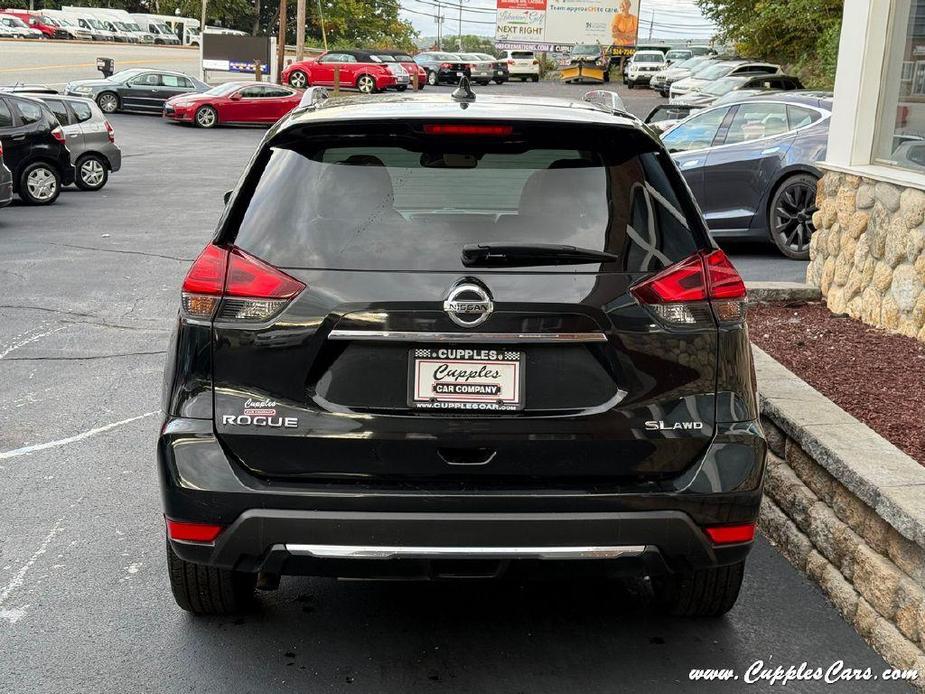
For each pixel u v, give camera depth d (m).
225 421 3.28
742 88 29.88
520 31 74.69
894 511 3.71
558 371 3.26
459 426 3.22
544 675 3.57
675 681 3.55
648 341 3.29
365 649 3.74
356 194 3.37
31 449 5.92
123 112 40.84
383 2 95.81
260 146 3.53
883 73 7.67
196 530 3.29
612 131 3.48
